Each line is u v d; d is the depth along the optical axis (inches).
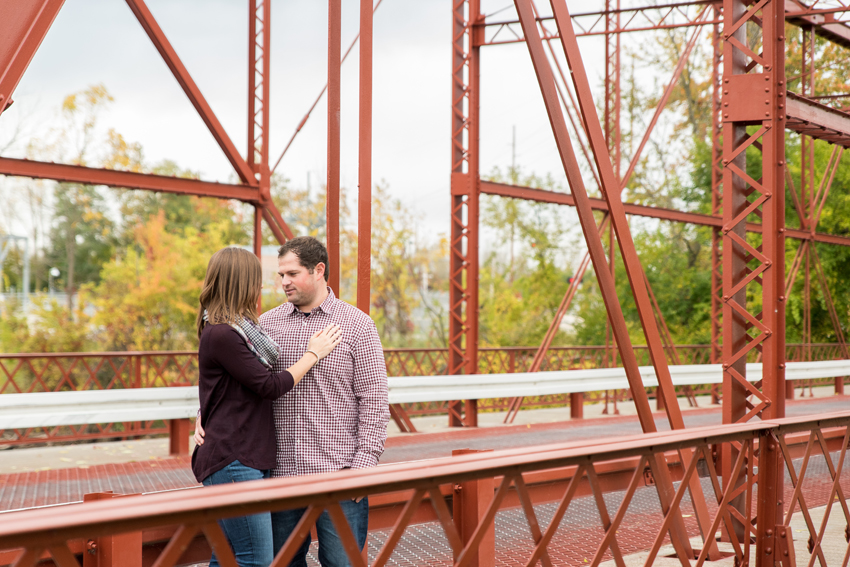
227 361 104.3
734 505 192.9
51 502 220.2
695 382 489.1
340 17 151.6
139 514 61.4
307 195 1365.7
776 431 140.6
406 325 1327.5
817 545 146.4
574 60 165.9
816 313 999.6
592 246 165.6
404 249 1320.1
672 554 190.4
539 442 345.4
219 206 1277.1
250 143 385.1
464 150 427.2
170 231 1251.2
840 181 967.0
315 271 117.5
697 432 124.2
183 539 64.6
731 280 200.5
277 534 113.6
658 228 1248.8
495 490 146.6
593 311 1315.2
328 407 114.0
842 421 153.6
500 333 1374.3
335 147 150.9
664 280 1188.5
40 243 1282.0
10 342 1061.8
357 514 113.7
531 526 95.8
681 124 1254.9
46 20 125.7
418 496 82.7
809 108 212.8
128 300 1122.7
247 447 106.3
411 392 361.1
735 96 197.5
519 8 160.1
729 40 198.4
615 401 472.7
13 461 296.5
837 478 152.5
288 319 119.0
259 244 384.8
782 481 149.3
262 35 383.6
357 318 118.4
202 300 108.7
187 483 250.4
